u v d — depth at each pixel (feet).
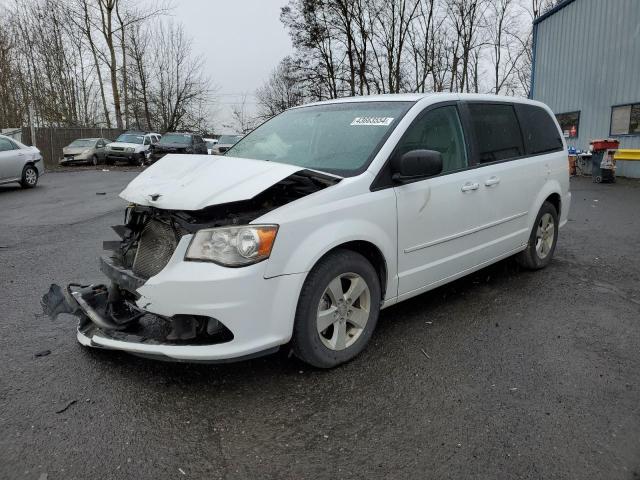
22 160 49.44
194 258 9.89
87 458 8.43
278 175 10.37
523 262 18.51
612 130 57.93
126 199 10.99
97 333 11.28
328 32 119.85
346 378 11.07
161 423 9.40
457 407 9.99
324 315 11.03
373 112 13.67
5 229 28.30
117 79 128.47
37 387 10.57
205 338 10.12
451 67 118.42
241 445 8.82
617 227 27.73
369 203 11.59
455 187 13.89
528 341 13.03
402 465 8.34
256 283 9.84
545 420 9.57
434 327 13.88
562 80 65.21
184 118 147.23
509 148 16.56
